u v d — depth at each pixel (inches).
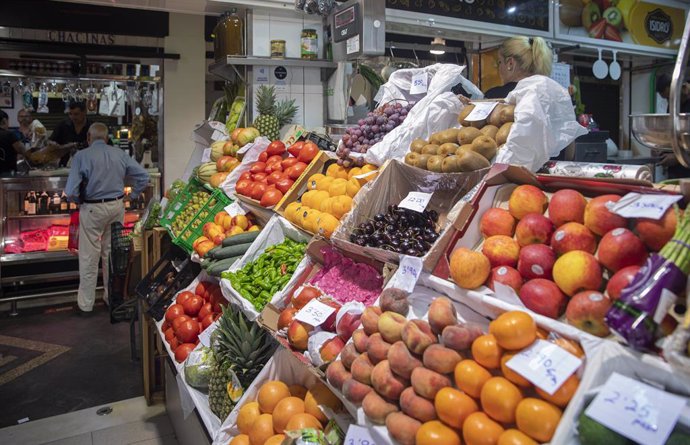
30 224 227.5
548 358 44.0
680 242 41.0
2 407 142.6
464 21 155.9
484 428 44.6
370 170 92.3
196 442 103.5
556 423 41.7
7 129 235.5
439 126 94.0
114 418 136.6
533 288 49.6
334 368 60.2
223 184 128.9
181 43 255.6
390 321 55.4
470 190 70.5
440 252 61.2
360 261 75.3
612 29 185.5
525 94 79.3
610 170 78.5
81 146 250.7
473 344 48.4
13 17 220.7
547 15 170.7
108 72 251.3
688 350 36.8
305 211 91.7
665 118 53.4
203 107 263.1
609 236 47.1
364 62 145.1
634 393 38.4
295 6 147.6
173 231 134.3
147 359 142.3
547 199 58.5
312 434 64.8
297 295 76.8
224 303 114.5
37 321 206.8
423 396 49.6
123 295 171.5
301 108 157.9
